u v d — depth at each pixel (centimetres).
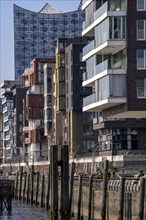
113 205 5412
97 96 8081
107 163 5425
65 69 14525
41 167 14438
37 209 8288
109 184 5597
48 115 17150
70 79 14088
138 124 10825
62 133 14975
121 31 7544
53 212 6109
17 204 9419
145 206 4716
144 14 7475
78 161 11288
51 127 17088
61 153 6122
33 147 18550
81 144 13938
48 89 17162
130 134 10900
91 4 8462
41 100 18750
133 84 7419
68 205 6188
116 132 10850
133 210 4984
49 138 16925
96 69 8156
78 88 13888
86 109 8581
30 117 18638
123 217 5091
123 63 7638
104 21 7775
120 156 8869
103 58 8200
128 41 7450
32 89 19300
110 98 7512
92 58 8406
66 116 14488
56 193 6112
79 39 14450
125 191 5212
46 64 17225
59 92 14738
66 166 6134
